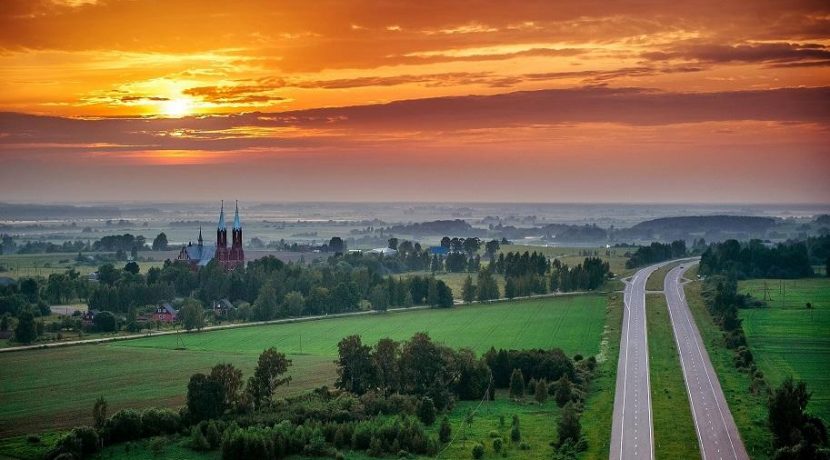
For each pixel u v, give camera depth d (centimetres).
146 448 18400
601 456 17300
